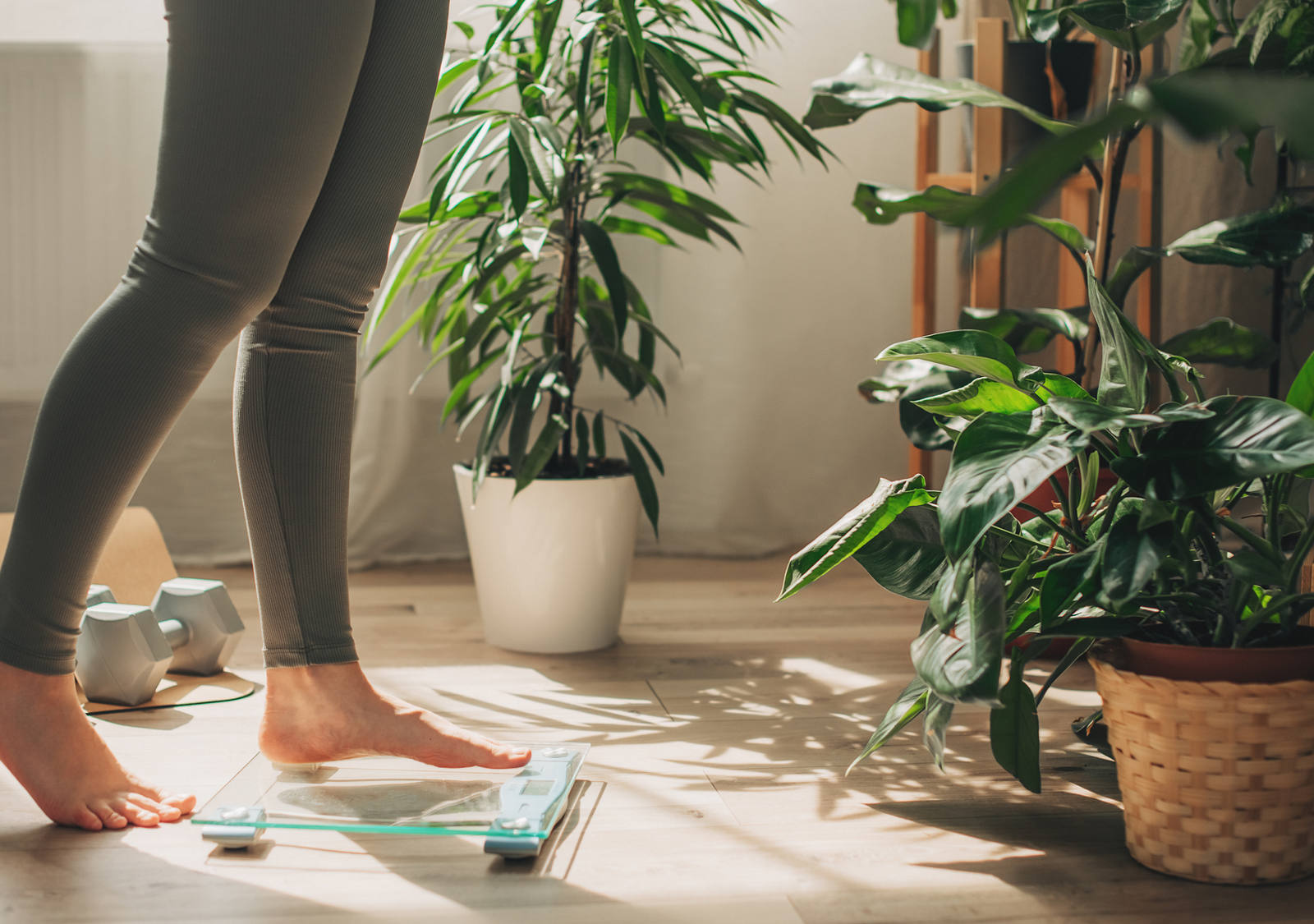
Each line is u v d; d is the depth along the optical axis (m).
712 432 2.34
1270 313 2.13
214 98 0.86
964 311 1.61
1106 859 0.90
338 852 0.90
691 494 2.35
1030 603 0.93
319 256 0.99
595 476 1.62
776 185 2.31
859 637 1.70
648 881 0.86
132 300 0.89
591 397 2.31
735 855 0.91
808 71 2.27
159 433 0.91
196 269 0.88
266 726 1.03
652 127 1.59
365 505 2.24
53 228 2.13
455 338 1.83
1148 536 0.77
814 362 2.36
